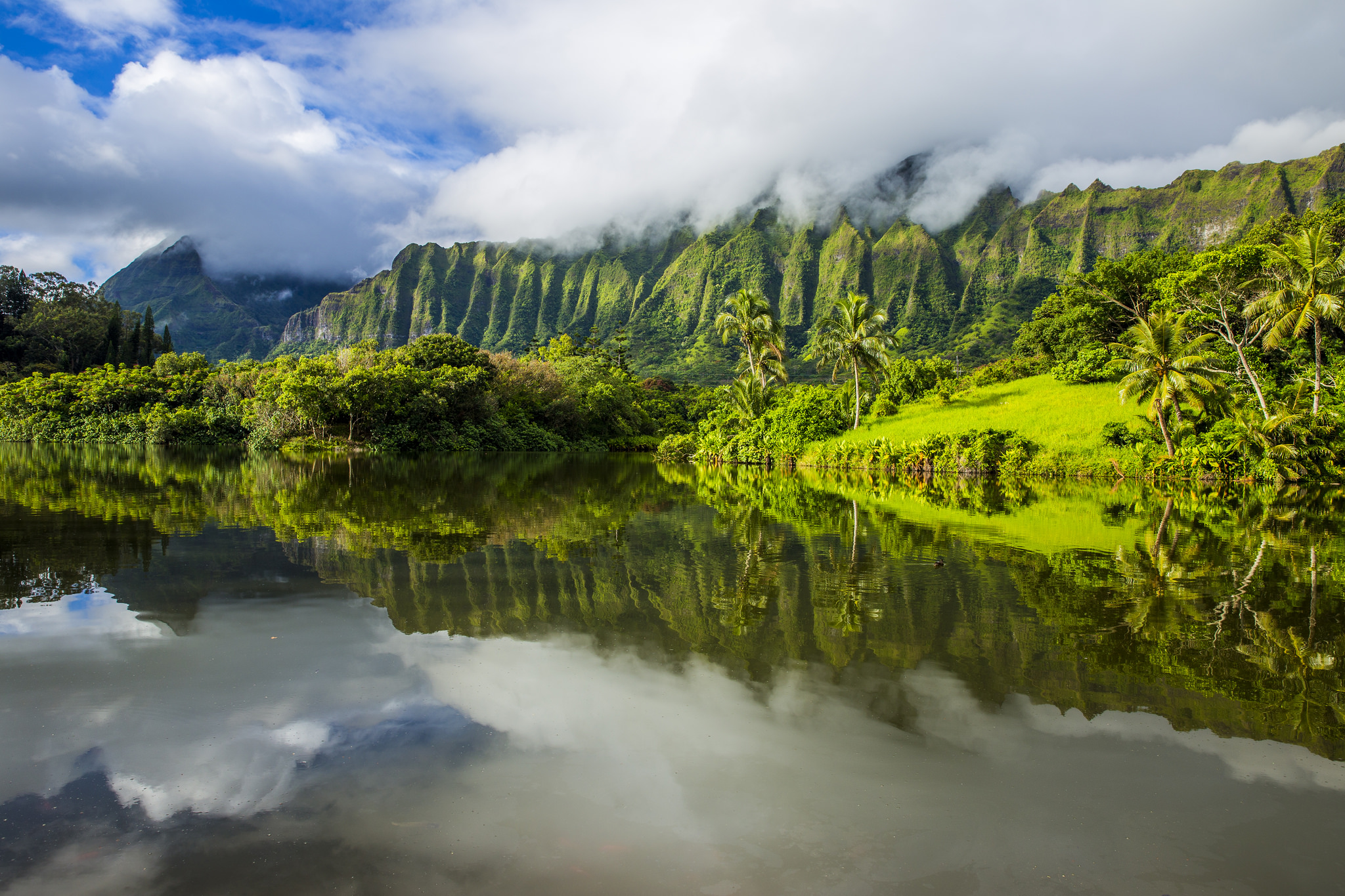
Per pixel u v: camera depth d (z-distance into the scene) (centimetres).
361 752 413
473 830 338
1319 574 984
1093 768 413
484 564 975
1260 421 2769
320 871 305
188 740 424
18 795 361
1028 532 1397
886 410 4666
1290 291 2741
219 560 955
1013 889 305
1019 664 592
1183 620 739
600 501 1934
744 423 4900
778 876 310
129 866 306
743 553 1120
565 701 491
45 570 879
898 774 401
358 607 728
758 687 526
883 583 902
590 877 306
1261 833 352
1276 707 509
